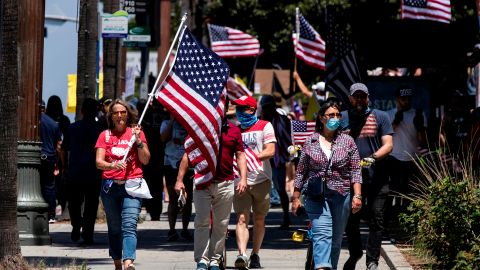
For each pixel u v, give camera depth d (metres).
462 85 60.66
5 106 31.31
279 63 106.81
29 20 42.47
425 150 44.41
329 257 29.02
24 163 42.69
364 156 32.34
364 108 32.41
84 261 36.34
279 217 59.94
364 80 58.41
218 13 107.69
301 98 97.12
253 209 36.50
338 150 29.14
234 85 66.06
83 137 43.81
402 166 44.31
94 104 44.44
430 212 34.09
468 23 57.62
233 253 41.56
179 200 32.56
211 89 32.16
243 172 32.62
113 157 31.27
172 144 46.12
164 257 39.78
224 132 32.19
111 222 31.64
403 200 47.16
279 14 105.44
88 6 57.09
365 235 47.22
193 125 31.67
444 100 60.59
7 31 31.27
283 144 49.91
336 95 46.56
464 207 32.19
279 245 44.62
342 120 32.53
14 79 31.44
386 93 60.19
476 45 55.03
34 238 42.81
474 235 32.19
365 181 32.47
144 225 54.41
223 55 75.38
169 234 46.44
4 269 31.11
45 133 50.47
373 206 32.59
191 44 32.28
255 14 105.38
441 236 33.66
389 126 32.31
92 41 57.28
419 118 44.47
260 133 36.03
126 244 31.08
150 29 70.12
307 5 101.38
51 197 52.00
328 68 46.69
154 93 32.12
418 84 60.41
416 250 36.81
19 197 42.81
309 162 29.31
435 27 57.72
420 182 39.44
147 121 52.16
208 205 31.86
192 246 44.12
